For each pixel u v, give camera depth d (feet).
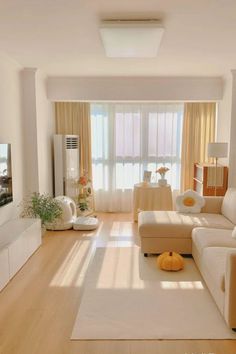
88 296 9.38
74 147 19.21
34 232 13.11
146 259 12.34
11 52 12.70
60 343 7.22
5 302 9.08
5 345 7.17
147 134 20.27
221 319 8.18
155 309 8.66
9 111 13.78
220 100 17.99
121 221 18.34
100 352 6.91
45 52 12.75
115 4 8.23
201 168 17.40
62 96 17.95
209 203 14.38
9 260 10.37
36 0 7.94
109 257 12.55
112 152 20.40
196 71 16.16
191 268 11.44
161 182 17.87
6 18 9.14
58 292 9.67
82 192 19.42
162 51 12.58
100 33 9.87
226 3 8.16
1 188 12.37
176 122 20.13
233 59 13.82
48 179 18.10
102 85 17.85
